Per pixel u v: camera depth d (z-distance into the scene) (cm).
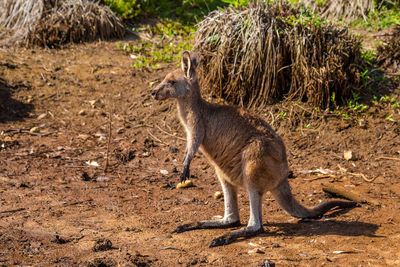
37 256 564
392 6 1664
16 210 730
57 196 811
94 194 834
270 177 644
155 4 1825
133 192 855
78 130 1162
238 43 1189
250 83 1182
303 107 1152
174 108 1221
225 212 699
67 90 1319
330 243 616
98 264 531
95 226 678
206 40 1234
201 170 992
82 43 1574
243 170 649
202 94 1241
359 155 1027
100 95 1303
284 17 1222
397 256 567
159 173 973
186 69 685
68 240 619
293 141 1083
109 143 1022
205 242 630
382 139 1066
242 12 1230
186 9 1795
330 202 731
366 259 560
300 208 695
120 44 1570
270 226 698
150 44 1578
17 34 1576
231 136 662
